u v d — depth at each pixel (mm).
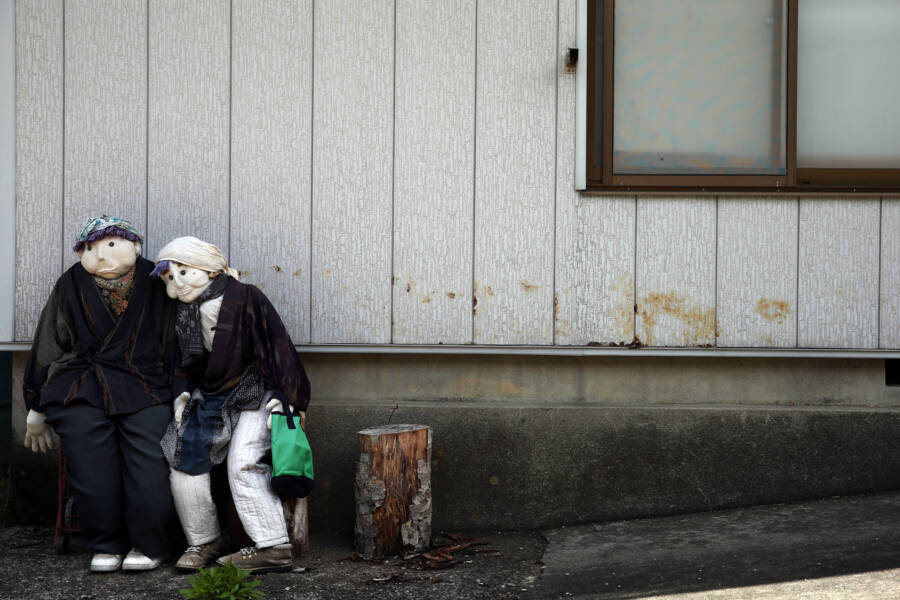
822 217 4344
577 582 3514
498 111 4363
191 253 3848
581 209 4359
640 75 4406
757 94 4395
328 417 4406
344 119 4391
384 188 4391
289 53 4391
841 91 4438
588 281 4363
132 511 3752
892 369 4844
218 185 4422
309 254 4410
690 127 4406
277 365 3861
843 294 4344
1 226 4406
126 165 4418
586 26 4336
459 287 4391
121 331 3861
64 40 4391
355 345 4402
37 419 3957
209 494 3795
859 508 4125
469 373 4492
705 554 3676
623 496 4371
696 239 4355
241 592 3283
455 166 4383
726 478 4355
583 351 4359
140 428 3799
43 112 4395
